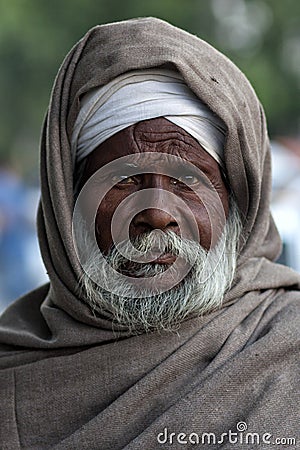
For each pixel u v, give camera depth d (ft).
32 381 8.94
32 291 10.09
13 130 60.39
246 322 8.89
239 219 9.12
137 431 8.44
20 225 29.76
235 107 8.79
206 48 9.14
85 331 8.96
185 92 8.72
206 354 8.70
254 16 64.85
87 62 8.99
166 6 58.44
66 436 8.73
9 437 8.81
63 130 8.97
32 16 57.88
